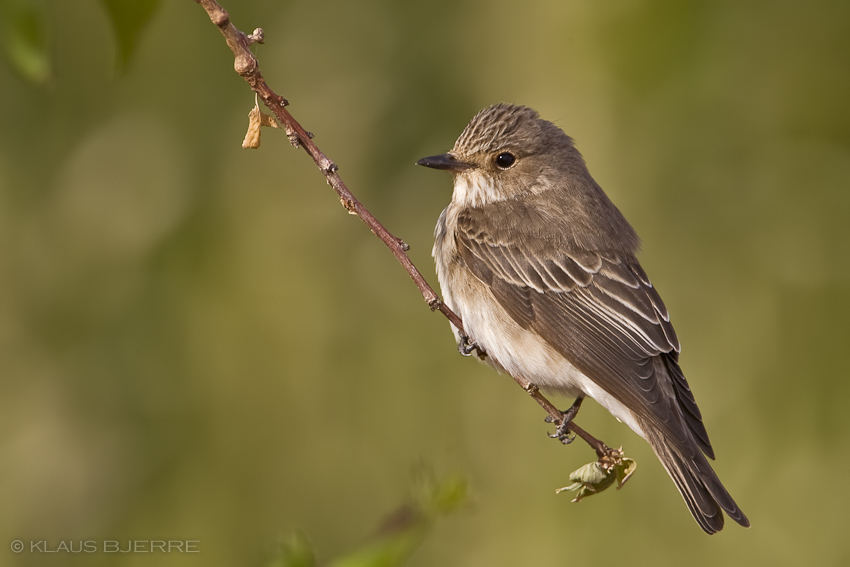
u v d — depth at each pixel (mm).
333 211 13398
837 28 13484
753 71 13383
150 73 13375
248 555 12273
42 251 12984
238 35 6285
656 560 11742
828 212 13352
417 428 12938
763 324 13000
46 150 13133
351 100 13523
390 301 13328
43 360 12781
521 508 12180
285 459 12789
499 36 13250
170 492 12422
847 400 12727
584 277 8656
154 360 12812
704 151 13133
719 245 13156
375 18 13750
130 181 13164
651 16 12547
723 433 12570
